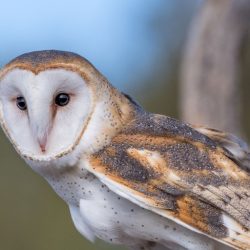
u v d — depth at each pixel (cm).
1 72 1002
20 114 1016
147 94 2506
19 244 2111
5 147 2200
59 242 2088
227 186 1012
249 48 2175
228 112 1557
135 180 998
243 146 1091
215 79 1565
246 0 1559
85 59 1004
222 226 998
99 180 1012
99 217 1023
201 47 1572
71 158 1008
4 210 2131
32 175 2177
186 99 1578
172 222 1009
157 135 1030
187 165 1016
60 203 2139
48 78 984
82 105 1001
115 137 1020
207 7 1578
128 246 1061
